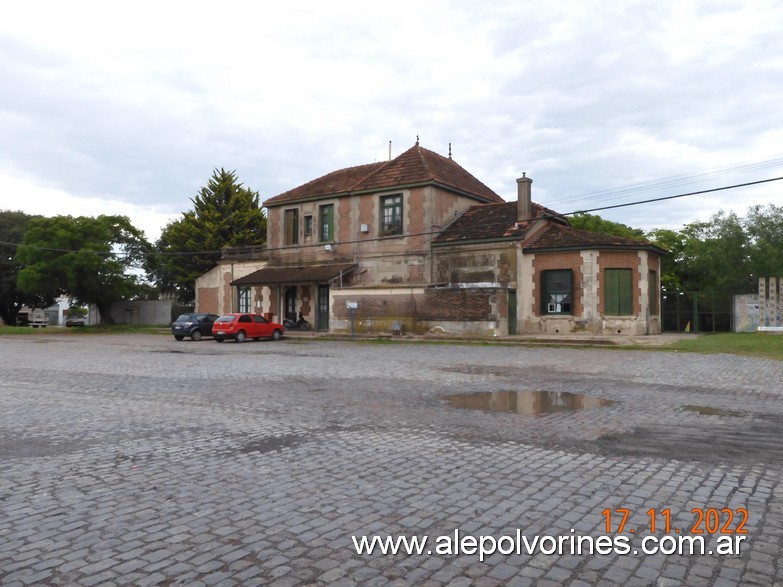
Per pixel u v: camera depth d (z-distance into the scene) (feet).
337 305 109.29
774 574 13.43
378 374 51.65
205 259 174.91
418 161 116.88
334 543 15.05
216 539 15.29
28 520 16.65
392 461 22.90
